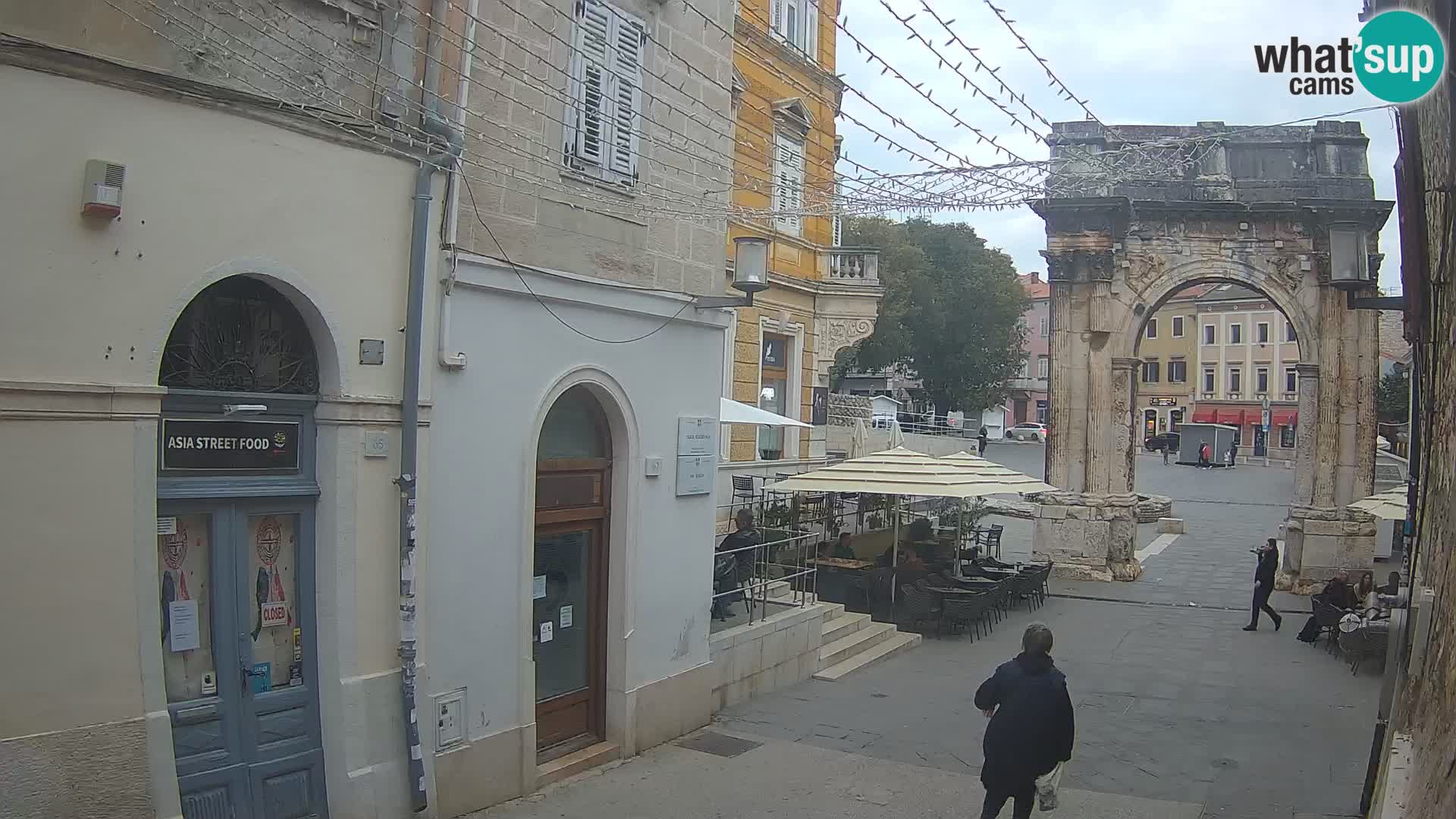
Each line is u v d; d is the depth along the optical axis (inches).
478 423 346.6
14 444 235.0
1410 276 348.8
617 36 409.4
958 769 414.9
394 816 313.3
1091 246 960.9
